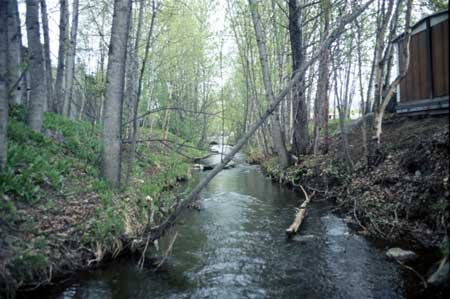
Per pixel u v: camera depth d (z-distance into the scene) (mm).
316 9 13477
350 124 14883
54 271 4820
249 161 24672
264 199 11070
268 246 6672
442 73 6844
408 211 6625
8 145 6930
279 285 5070
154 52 17547
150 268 5621
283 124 18000
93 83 16578
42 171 6648
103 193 7051
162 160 16000
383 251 5918
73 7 14008
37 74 8930
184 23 18625
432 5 10078
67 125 11570
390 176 7922
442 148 6840
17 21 9758
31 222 5168
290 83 6570
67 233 5422
